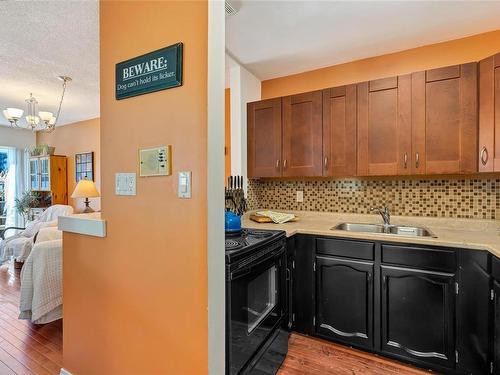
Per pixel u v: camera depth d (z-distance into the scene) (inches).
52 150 207.5
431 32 82.8
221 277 44.9
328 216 104.0
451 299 66.2
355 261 77.1
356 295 77.0
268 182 117.3
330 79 105.6
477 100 72.6
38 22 77.5
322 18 75.7
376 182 97.7
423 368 69.7
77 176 201.0
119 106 53.7
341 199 103.5
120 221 53.4
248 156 108.0
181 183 45.1
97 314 57.4
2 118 185.3
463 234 75.0
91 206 190.9
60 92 135.5
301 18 75.6
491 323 61.2
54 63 104.1
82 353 60.5
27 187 221.1
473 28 80.7
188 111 44.5
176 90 45.9
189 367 44.3
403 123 82.0
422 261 69.1
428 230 82.3
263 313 65.0
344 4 69.8
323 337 81.5
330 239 80.5
